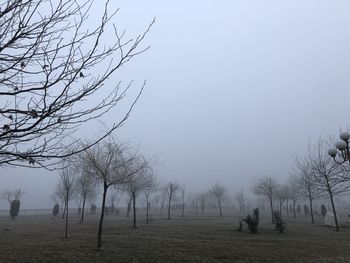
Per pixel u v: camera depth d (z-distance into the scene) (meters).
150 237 18.39
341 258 13.38
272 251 14.64
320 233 22.30
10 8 4.04
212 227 25.58
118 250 14.16
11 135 4.18
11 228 24.80
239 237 19.31
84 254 13.25
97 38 4.34
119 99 4.65
